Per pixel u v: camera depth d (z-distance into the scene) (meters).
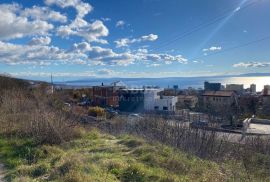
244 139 15.01
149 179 5.72
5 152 8.09
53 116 10.92
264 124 30.05
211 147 10.44
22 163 7.14
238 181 6.42
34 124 10.20
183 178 5.85
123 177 5.85
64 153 7.57
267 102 40.31
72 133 10.07
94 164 6.39
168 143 10.23
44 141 9.04
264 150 12.71
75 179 5.39
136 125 13.85
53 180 5.63
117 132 12.73
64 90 33.56
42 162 6.93
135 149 7.90
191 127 12.39
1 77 24.34
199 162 7.38
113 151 7.96
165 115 15.90
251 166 8.76
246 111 35.88
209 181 5.91
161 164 6.70
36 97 18.30
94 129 12.25
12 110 14.10
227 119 19.83
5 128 10.52
